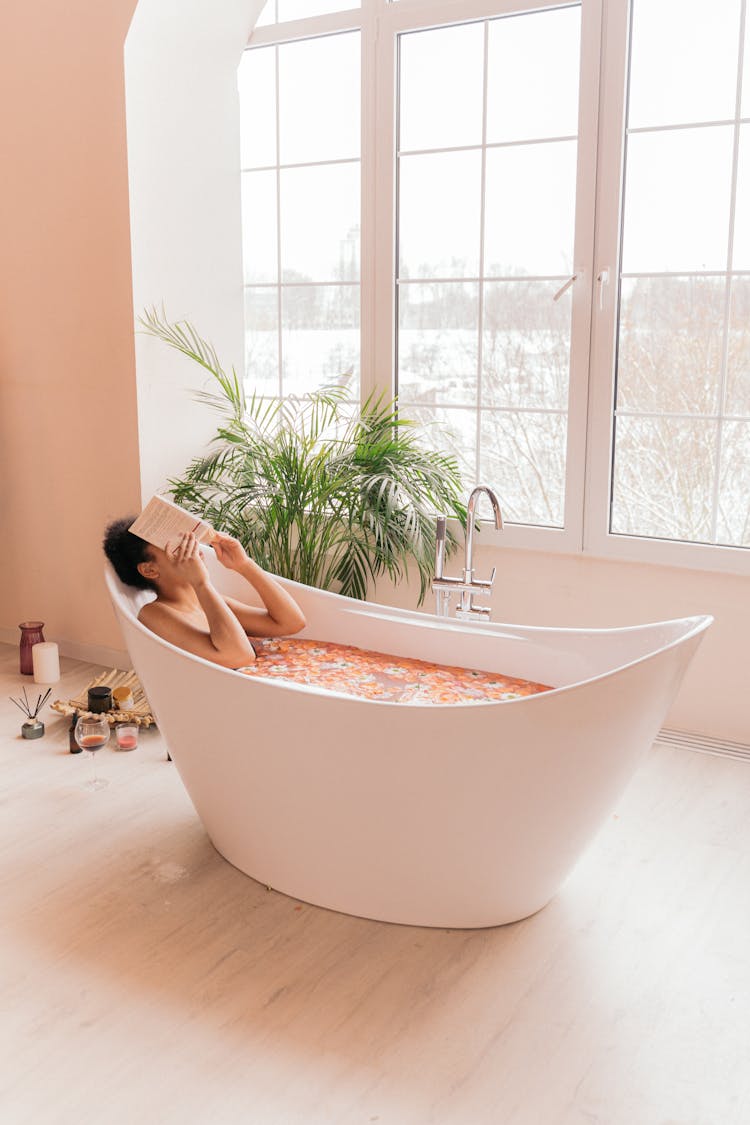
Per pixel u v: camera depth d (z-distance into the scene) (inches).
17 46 145.8
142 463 148.2
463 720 79.4
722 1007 81.9
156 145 142.9
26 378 157.6
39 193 148.9
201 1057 76.4
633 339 130.3
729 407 125.8
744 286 122.5
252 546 143.6
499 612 142.9
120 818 112.3
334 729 83.0
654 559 131.0
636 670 79.6
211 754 93.6
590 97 126.2
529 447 139.6
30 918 93.8
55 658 153.0
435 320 144.4
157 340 147.6
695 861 103.3
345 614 115.3
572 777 83.0
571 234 132.0
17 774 122.8
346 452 142.5
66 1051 77.1
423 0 136.2
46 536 162.4
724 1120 70.6
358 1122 70.2
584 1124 70.0
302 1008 81.7
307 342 157.8
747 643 126.6
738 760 124.7
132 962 87.6
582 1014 81.0
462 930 92.0
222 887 98.9
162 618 104.2
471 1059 76.2
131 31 135.4
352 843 89.1
